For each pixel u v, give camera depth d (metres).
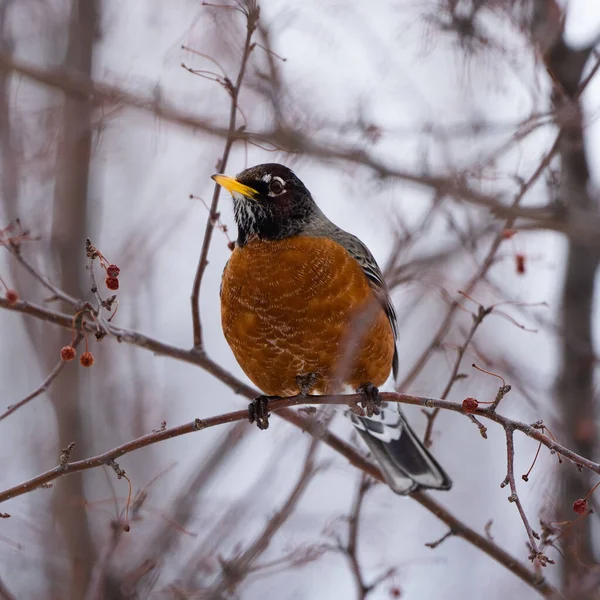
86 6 13.39
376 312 10.27
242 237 10.80
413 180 12.87
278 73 12.69
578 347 13.53
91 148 12.76
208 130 12.72
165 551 10.79
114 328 10.07
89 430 12.90
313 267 10.25
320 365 10.42
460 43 12.38
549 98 12.12
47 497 13.74
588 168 13.63
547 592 10.22
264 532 10.26
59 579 12.08
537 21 12.19
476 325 10.15
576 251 14.09
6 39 13.00
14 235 11.28
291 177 10.89
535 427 7.37
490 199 12.25
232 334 10.64
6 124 12.41
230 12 11.91
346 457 10.83
